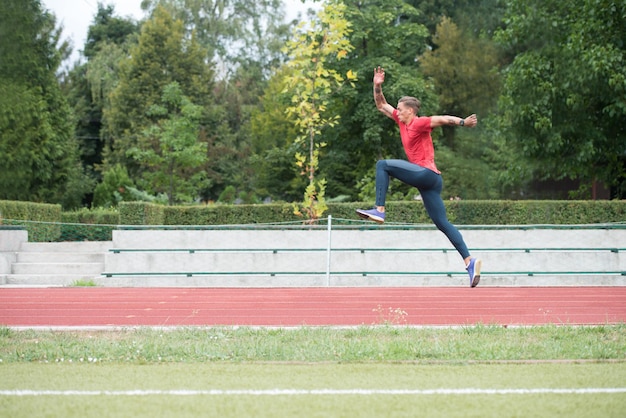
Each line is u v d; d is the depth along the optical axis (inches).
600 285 684.1
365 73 1294.3
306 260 703.1
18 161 1341.0
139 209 916.0
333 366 281.4
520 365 283.4
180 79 1934.1
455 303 524.4
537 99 991.0
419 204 919.0
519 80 997.2
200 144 1521.9
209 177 1850.4
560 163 1026.1
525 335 362.3
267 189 1772.9
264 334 371.2
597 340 343.9
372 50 1347.2
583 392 233.8
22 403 219.3
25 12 1341.0
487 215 939.3
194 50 1955.0
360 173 1403.8
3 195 1354.6
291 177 1723.7
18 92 1318.9
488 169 1464.1
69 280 704.4
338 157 1346.0
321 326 397.1
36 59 1437.0
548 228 725.3
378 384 246.7
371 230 727.1
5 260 729.6
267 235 737.0
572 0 985.5
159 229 735.7
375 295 580.1
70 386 244.2
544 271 696.4
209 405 215.8
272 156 1555.1
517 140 1023.0
